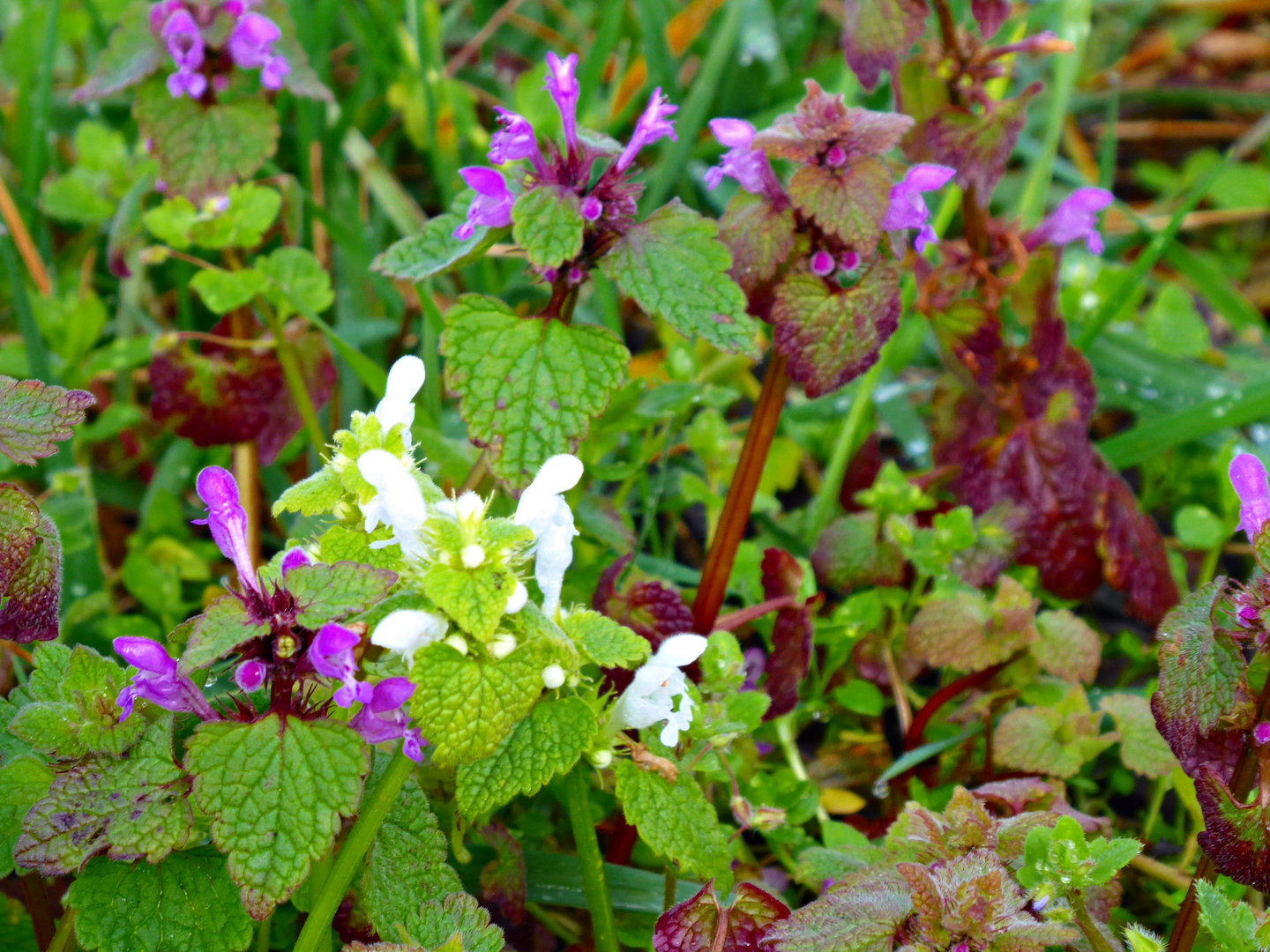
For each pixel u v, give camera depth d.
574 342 0.21
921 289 0.27
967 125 0.25
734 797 0.21
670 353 0.28
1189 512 0.29
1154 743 0.23
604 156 0.20
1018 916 0.18
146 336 0.32
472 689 0.17
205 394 0.28
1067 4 0.35
